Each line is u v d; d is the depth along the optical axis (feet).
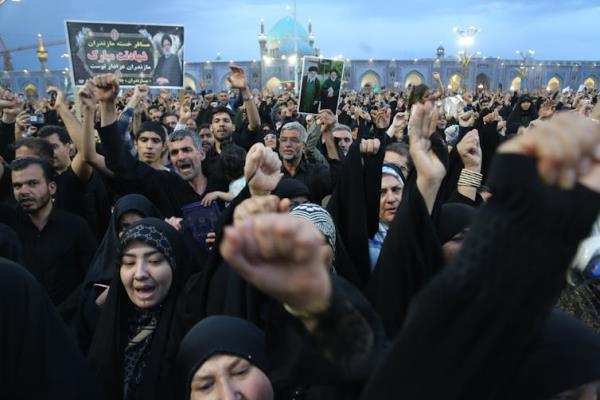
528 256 1.49
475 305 1.55
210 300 6.68
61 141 13.53
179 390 5.56
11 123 16.44
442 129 22.66
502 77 212.02
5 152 16.21
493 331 1.55
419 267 4.67
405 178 9.46
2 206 10.18
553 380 2.46
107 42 19.56
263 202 2.45
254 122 19.54
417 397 1.61
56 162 13.42
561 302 5.00
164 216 11.32
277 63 209.05
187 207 11.28
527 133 1.58
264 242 1.74
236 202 6.89
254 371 4.91
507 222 1.52
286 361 2.41
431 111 5.19
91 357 6.49
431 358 1.61
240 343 4.99
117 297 6.71
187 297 6.91
